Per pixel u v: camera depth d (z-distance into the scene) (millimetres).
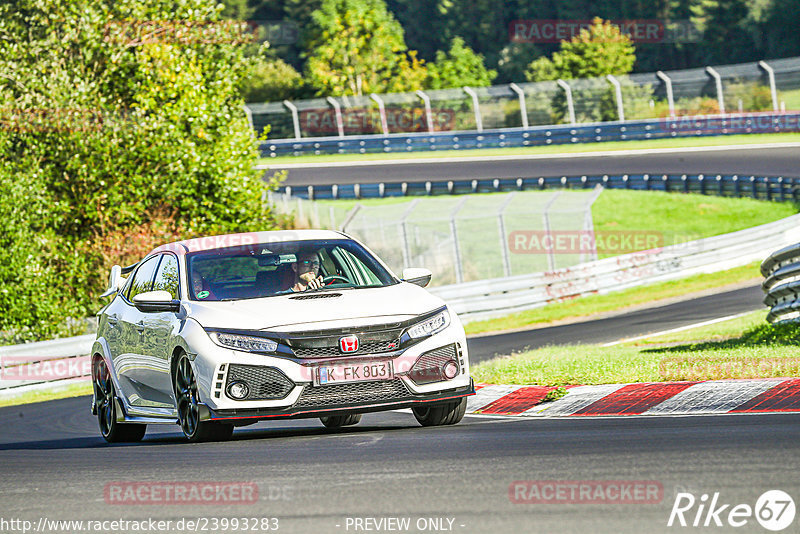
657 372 35375
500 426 28406
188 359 27828
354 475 20234
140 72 102000
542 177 175125
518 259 116375
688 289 97875
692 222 155250
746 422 25719
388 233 110062
